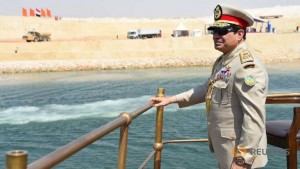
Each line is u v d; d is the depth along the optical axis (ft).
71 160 51.42
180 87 134.31
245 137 9.77
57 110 96.58
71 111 94.94
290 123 13.50
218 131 10.73
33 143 64.90
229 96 10.36
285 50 242.99
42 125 79.71
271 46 255.70
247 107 9.80
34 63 211.00
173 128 70.33
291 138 12.00
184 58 227.81
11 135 71.00
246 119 9.79
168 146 55.93
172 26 383.65
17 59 225.76
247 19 10.60
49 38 272.31
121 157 9.78
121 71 205.26
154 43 256.11
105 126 8.30
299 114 11.89
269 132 13.07
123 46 252.21
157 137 14.62
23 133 72.54
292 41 261.65
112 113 91.97
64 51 235.61
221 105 10.55
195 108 88.07
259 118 9.77
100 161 51.16
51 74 195.11
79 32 339.16
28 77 182.19
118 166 9.84
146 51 239.09
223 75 10.46
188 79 157.89
